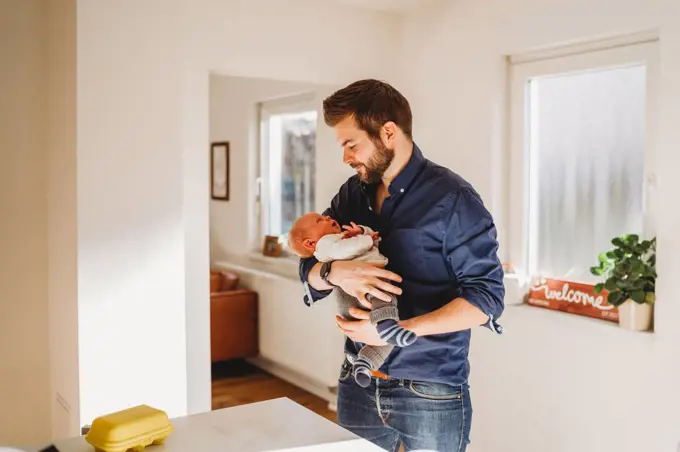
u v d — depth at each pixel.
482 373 3.51
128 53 3.03
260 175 5.64
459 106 3.60
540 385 3.21
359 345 1.91
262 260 5.47
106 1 2.96
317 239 1.93
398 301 1.84
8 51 3.28
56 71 3.21
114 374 3.05
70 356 3.10
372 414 1.90
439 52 3.71
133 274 3.08
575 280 3.24
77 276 2.96
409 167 1.82
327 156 4.56
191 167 3.30
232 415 1.70
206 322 3.40
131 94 3.04
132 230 3.06
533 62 3.32
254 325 5.36
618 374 2.88
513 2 3.28
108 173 3.00
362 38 3.80
